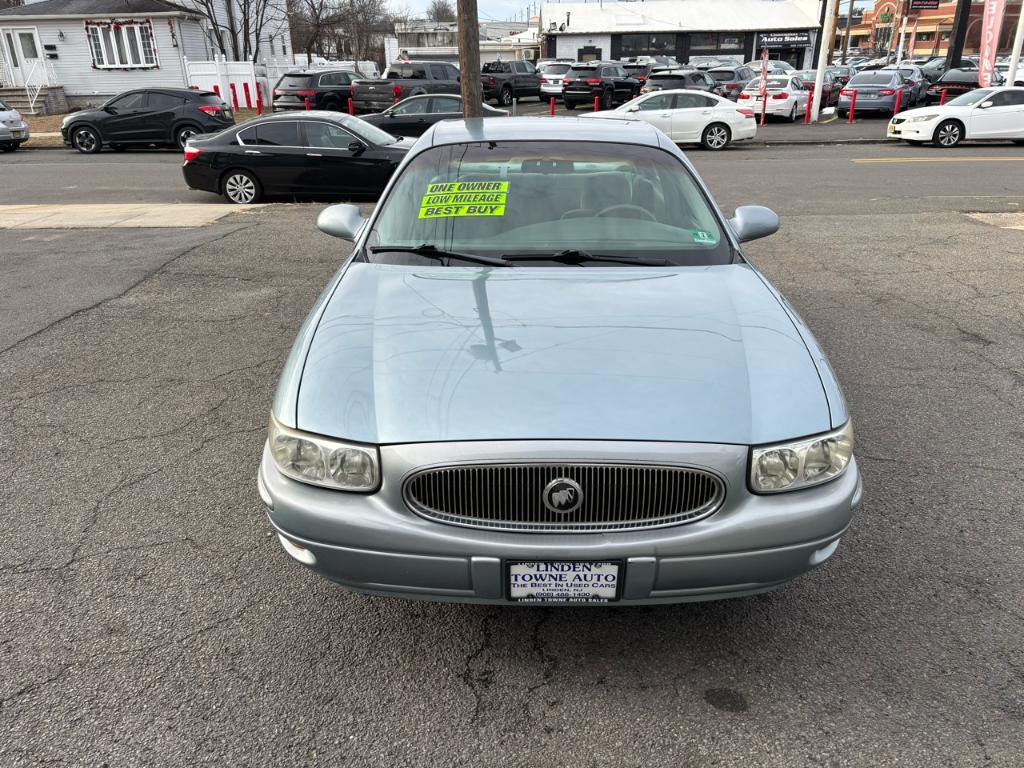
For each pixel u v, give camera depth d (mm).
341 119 11219
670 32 49781
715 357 2412
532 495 2141
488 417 2172
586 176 3512
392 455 2150
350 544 2189
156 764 2092
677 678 2416
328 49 59625
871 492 3475
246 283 6816
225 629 2617
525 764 2109
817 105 25000
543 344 2453
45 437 3988
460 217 3314
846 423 2328
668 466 2113
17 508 3334
